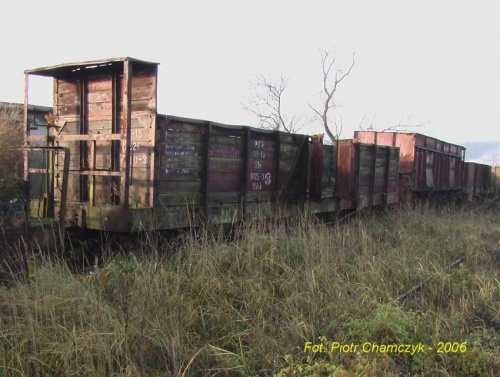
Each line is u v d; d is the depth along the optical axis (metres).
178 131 6.34
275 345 4.14
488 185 29.78
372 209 12.45
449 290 6.17
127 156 5.71
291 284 5.48
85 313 4.06
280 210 8.23
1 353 3.44
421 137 16.69
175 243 6.18
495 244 10.02
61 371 3.49
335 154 10.98
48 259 4.71
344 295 5.30
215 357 3.91
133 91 6.29
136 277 4.85
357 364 3.75
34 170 6.70
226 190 7.30
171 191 6.29
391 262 6.92
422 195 17.33
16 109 10.48
